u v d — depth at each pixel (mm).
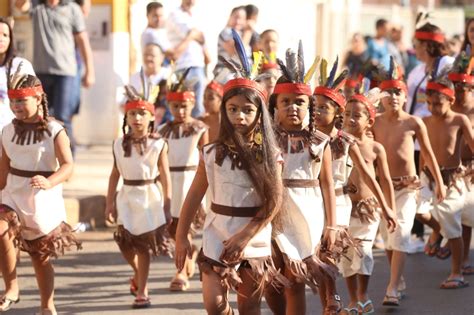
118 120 29859
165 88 19469
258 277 10797
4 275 13414
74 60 21969
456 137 16797
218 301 10641
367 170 13570
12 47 15594
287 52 11914
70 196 20641
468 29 20016
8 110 15539
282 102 11859
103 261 17953
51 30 21500
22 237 13203
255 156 10781
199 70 23516
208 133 17312
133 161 15117
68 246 13336
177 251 11117
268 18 36219
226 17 32969
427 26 19797
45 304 13500
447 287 16188
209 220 11039
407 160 15539
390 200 14398
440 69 18672
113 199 15469
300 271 11469
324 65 13234
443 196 15898
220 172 10859
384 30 35938
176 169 16859
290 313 11867
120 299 15297
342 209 13398
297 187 11828
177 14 23406
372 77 16312
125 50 29719
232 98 10758
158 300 15266
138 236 14938
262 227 10734
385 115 15914
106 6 29453
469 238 17406
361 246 13977
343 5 48750
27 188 13148
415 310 14750
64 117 21953
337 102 13180
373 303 15164
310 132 11914
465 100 17625
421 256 18953
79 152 28297
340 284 16406
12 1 25547
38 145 13094
